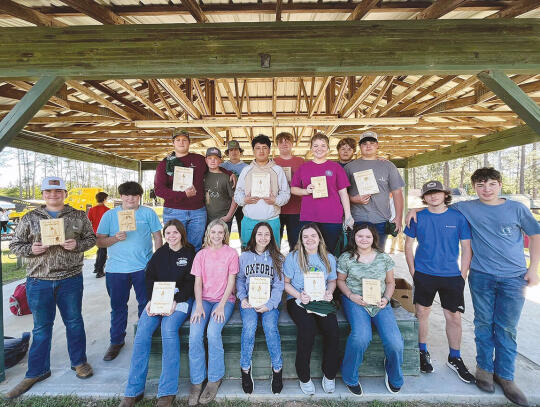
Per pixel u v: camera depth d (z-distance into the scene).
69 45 2.05
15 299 3.38
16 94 3.58
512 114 4.40
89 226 2.41
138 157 9.01
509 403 2.02
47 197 2.22
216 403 2.04
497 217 2.10
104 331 3.08
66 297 2.23
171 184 2.92
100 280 5.01
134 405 2.02
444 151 7.21
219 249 2.38
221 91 6.30
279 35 2.04
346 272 2.32
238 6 2.37
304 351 2.09
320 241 2.32
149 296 2.34
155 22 2.54
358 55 2.04
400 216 2.65
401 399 2.06
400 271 5.42
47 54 2.05
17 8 1.93
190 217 2.88
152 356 2.29
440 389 2.12
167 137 5.62
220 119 4.60
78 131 5.11
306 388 2.08
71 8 2.20
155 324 2.16
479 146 5.80
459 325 2.28
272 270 2.31
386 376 2.14
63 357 2.58
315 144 2.63
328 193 2.60
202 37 2.05
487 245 2.12
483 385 2.09
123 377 2.31
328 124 4.52
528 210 2.03
